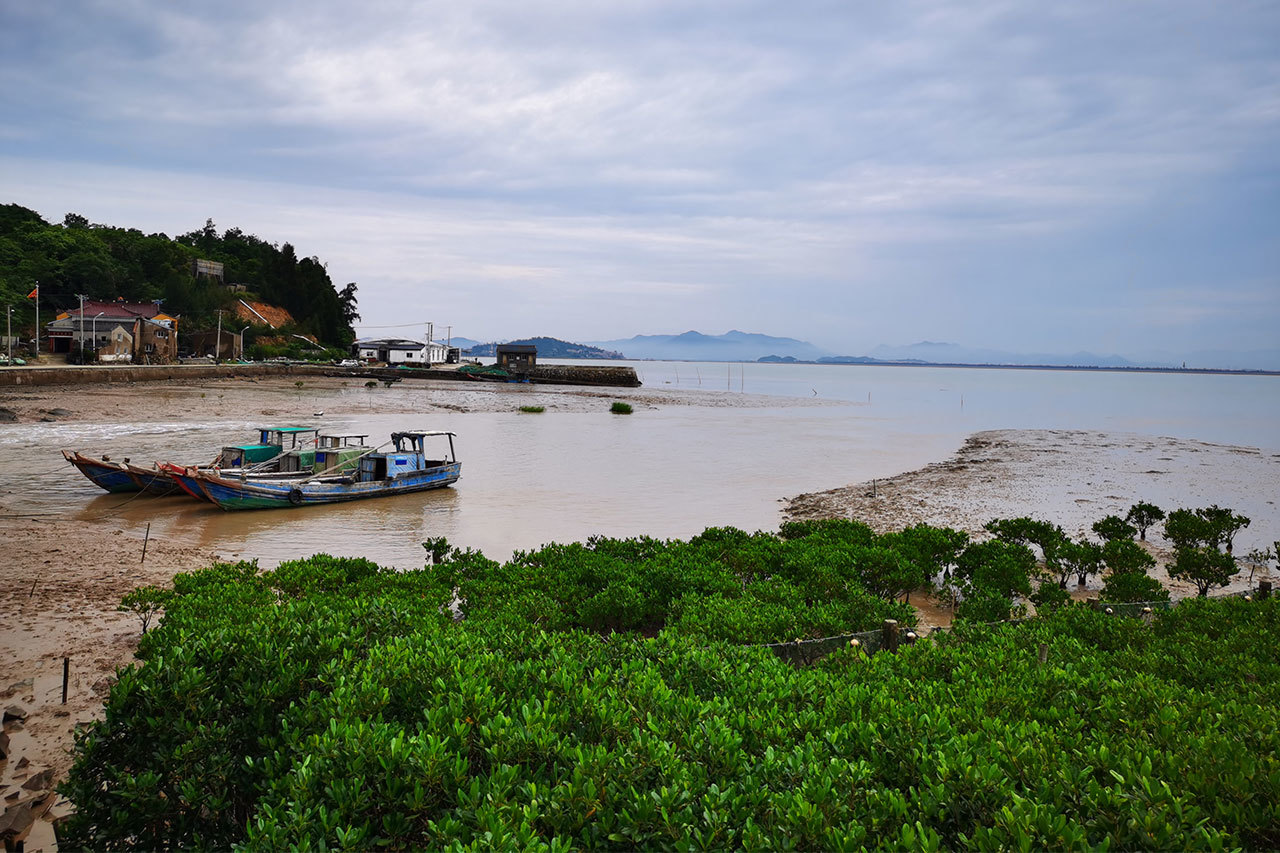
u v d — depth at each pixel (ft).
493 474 107.55
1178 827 15.21
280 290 418.51
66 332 259.19
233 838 19.36
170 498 86.17
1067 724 22.25
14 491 85.40
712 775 18.07
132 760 20.62
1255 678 29.25
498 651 25.62
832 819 16.01
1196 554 55.36
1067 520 83.20
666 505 87.81
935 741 19.29
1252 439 171.73
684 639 30.04
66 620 41.16
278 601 40.37
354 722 19.51
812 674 26.09
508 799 16.52
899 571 50.29
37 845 21.88
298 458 91.40
